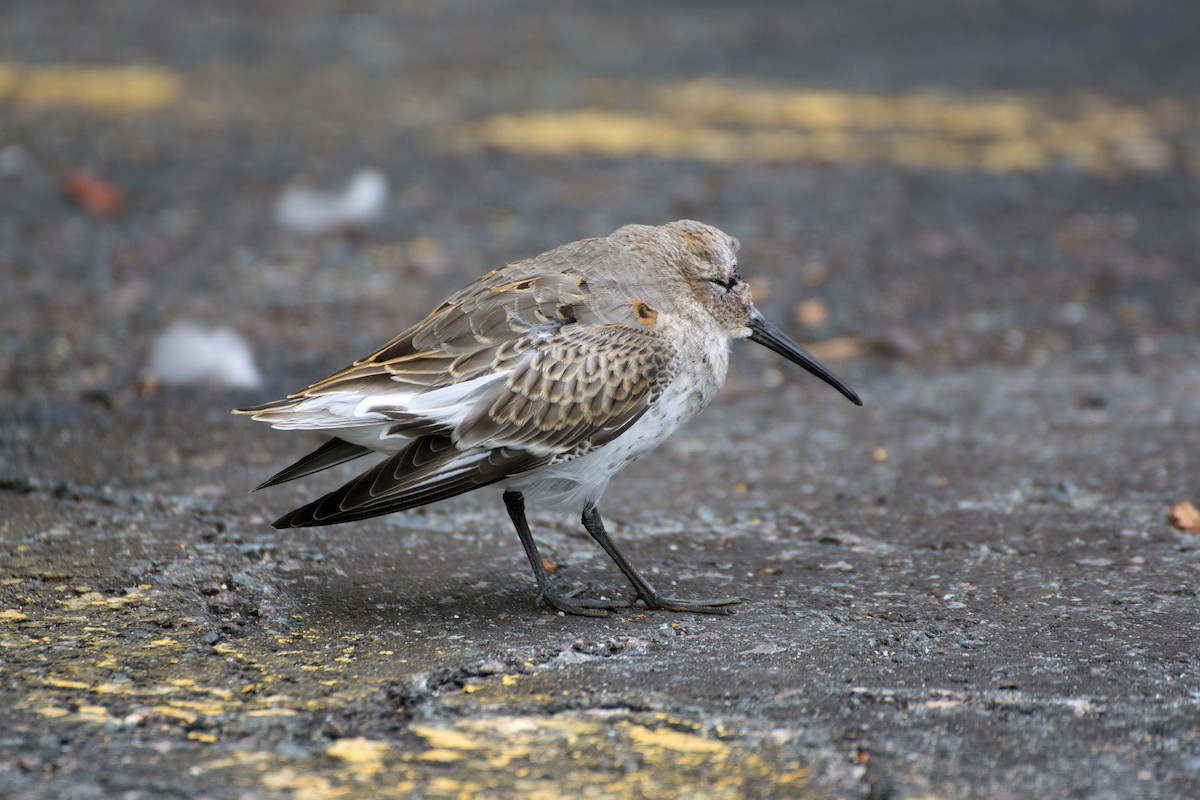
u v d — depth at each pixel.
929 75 30.88
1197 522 10.42
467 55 31.91
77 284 16.38
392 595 9.15
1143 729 7.10
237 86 27.81
